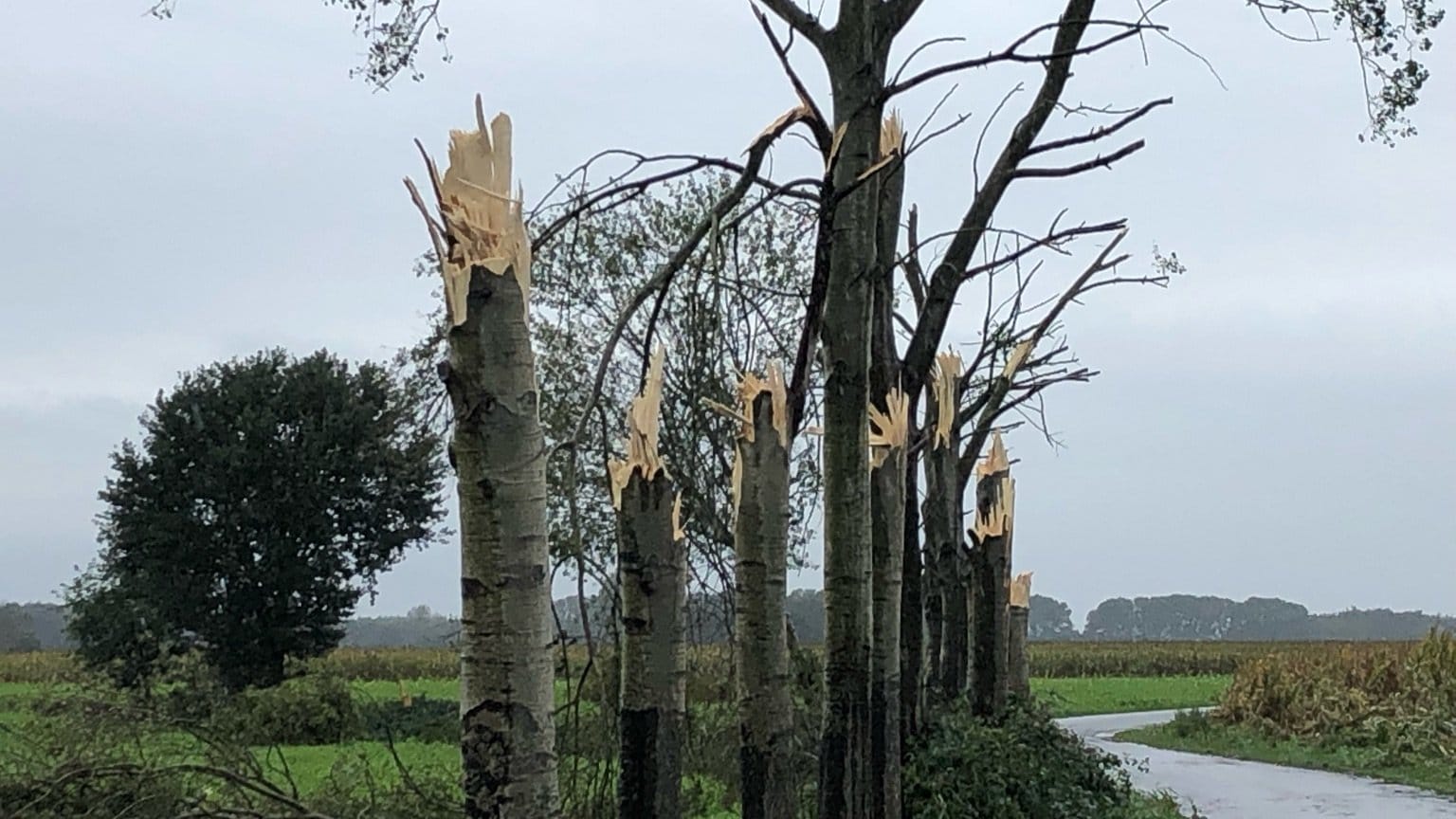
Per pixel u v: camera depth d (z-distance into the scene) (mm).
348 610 38969
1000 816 12250
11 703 10586
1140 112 9047
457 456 4527
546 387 11555
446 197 4504
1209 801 21406
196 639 37094
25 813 8102
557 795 4508
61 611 32906
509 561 4461
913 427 11812
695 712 11477
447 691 28641
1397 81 11875
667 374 10336
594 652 7113
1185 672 77000
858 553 8008
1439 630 36250
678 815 6820
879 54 7871
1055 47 12148
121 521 38344
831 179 7215
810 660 12195
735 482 8008
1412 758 27938
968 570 14922
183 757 8812
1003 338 14047
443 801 8828
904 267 13625
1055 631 116688
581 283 13867
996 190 11727
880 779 9086
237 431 37906
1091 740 35094
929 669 14227
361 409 37594
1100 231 10562
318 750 13789
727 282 8133
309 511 37781
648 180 7375
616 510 6906
